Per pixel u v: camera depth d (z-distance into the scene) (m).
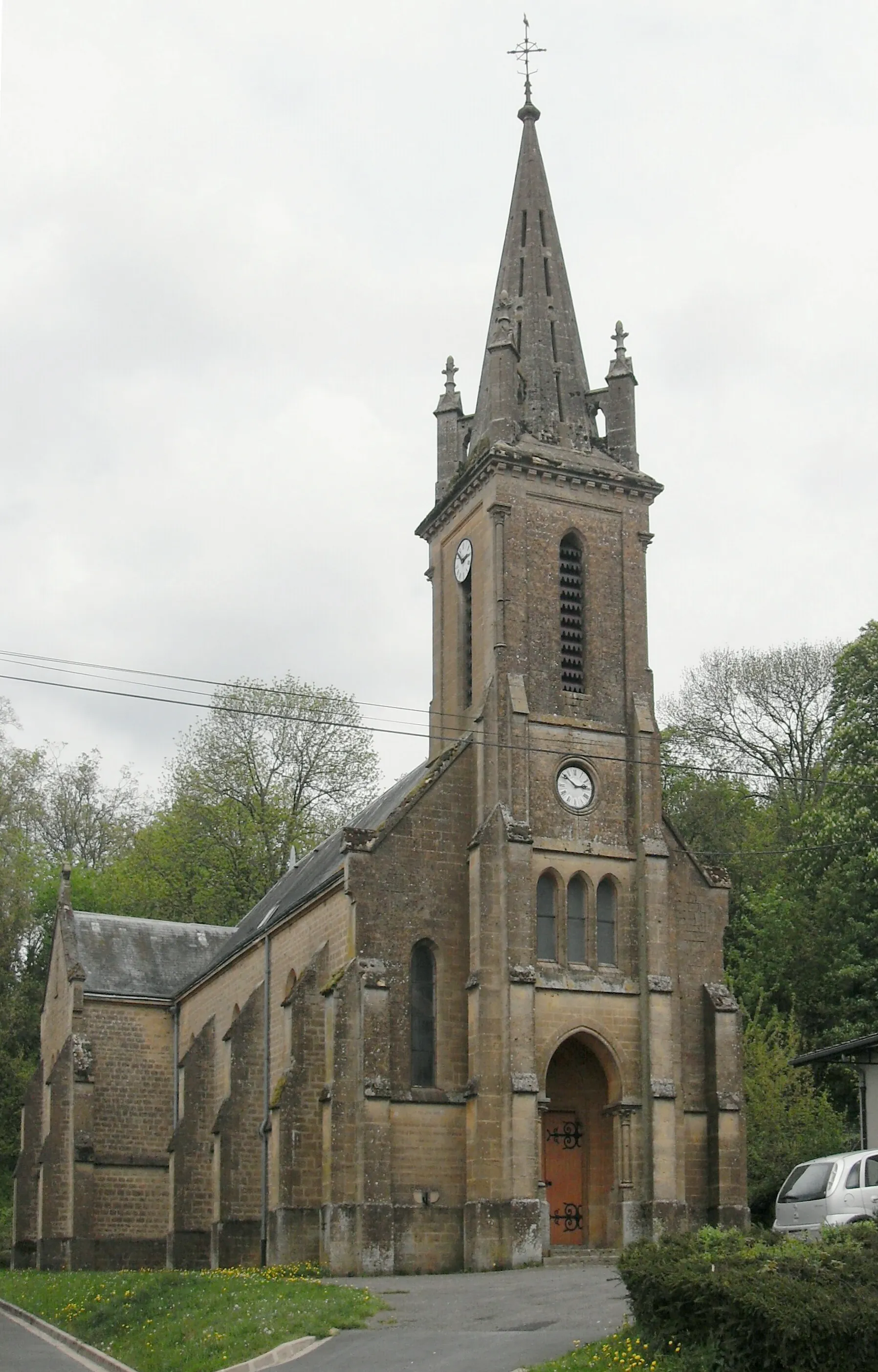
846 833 62.69
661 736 88.19
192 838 88.31
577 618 54.47
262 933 59.12
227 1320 31.22
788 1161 53.75
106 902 95.62
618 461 56.72
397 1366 26.00
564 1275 40.34
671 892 53.00
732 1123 50.88
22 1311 41.97
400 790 60.31
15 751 82.50
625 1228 48.28
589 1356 24.25
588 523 55.34
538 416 56.56
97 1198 67.00
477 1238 46.03
